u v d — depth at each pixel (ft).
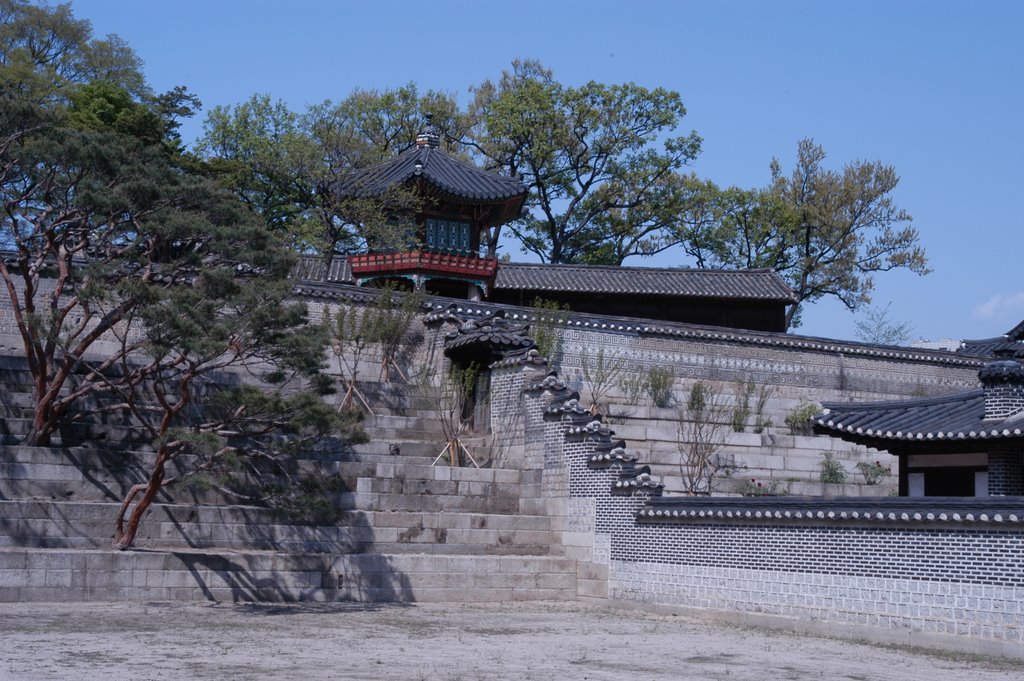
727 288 189.47
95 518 88.38
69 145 90.27
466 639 72.95
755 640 79.87
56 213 98.89
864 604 82.28
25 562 80.18
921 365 167.12
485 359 126.72
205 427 86.89
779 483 135.33
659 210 238.48
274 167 186.60
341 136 188.55
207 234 90.79
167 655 59.57
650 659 66.80
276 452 90.17
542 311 143.02
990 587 74.90
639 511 100.53
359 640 69.72
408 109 224.12
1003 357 98.89
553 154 231.71
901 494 98.02
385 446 114.21
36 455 91.30
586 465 106.73
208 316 82.38
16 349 118.83
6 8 203.10
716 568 93.35
